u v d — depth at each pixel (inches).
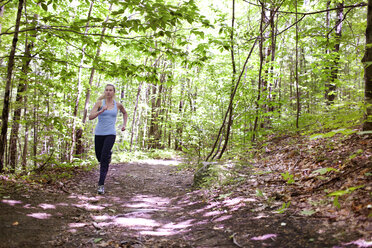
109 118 175.3
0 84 219.9
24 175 173.0
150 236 93.3
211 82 327.9
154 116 660.7
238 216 100.7
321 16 397.4
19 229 86.5
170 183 211.0
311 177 116.6
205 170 177.9
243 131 289.6
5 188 129.6
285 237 74.1
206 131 253.0
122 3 130.5
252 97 245.0
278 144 231.9
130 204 145.6
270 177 140.9
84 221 107.9
